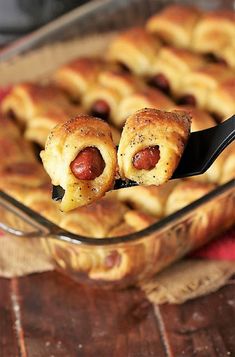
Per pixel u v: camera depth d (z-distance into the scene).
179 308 0.59
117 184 0.44
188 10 0.84
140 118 0.43
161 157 0.43
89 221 0.61
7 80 0.80
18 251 0.64
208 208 0.58
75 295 0.60
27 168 0.67
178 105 0.75
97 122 0.44
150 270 0.59
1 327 0.58
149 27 0.84
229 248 0.62
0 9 0.91
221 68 0.77
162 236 0.57
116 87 0.75
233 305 0.59
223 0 0.86
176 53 0.78
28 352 0.56
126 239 0.55
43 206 0.63
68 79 0.78
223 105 0.72
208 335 0.57
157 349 0.56
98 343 0.56
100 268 0.58
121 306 0.59
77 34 0.82
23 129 0.75
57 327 0.58
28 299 0.60
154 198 0.64
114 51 0.81
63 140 0.43
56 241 0.57
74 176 0.43
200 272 0.61
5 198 0.58
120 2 0.84
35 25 0.92
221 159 0.66
